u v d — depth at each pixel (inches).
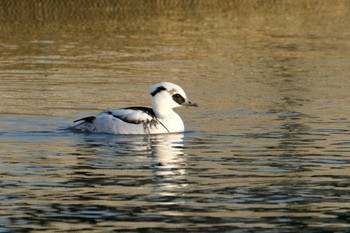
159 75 995.9
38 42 1203.2
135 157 617.9
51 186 537.0
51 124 737.0
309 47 1202.6
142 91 906.1
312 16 1472.7
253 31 1321.4
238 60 1100.5
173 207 490.9
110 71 1015.6
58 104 829.2
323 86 933.8
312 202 500.7
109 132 699.4
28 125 731.4
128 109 706.2
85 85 930.7
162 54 1130.0
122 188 531.8
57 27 1316.4
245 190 527.2
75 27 1317.7
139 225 457.7
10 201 503.2
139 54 1128.8
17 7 1456.7
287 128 724.7
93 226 456.4
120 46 1182.3
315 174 567.8
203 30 1312.7
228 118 770.8
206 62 1082.1
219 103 843.4
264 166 590.9
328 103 839.7
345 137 686.5
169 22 1368.1
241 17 1438.2
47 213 479.5
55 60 1081.4
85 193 520.7
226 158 615.5
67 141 671.8
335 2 1619.1
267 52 1159.0
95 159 611.2
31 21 1357.0
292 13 1494.8
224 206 492.7
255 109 812.0
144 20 1380.4
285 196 513.3
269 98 868.0
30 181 550.0
